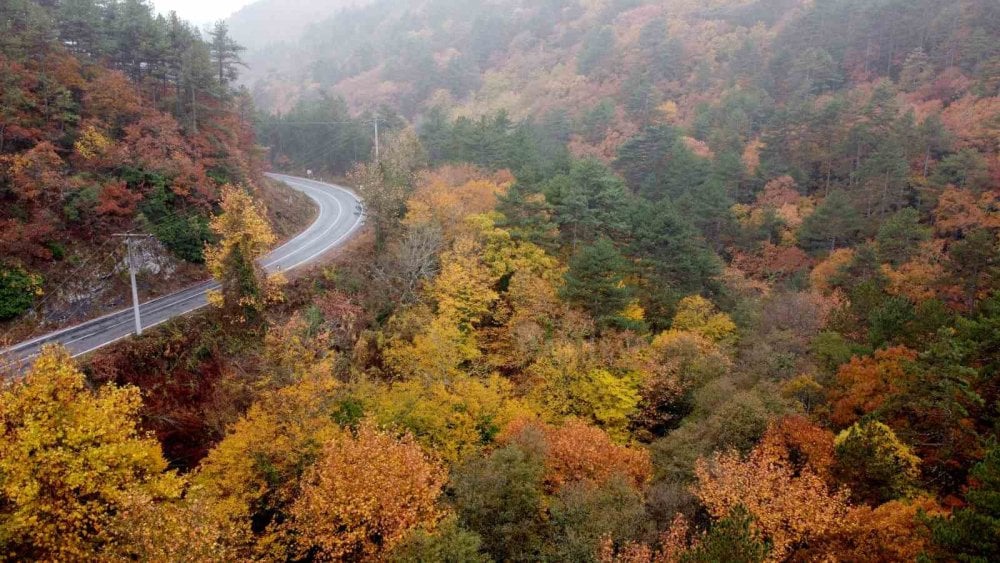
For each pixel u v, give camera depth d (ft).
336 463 74.54
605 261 128.57
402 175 161.79
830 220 191.11
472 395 101.60
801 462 86.63
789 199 224.53
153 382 102.58
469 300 128.26
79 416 64.08
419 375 106.11
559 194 157.17
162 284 131.64
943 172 195.21
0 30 130.31
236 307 116.26
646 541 74.49
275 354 101.04
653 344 126.93
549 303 132.16
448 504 78.69
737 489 76.54
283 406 86.43
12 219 114.11
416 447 80.48
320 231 177.99
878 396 90.94
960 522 57.67
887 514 70.03
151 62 167.43
